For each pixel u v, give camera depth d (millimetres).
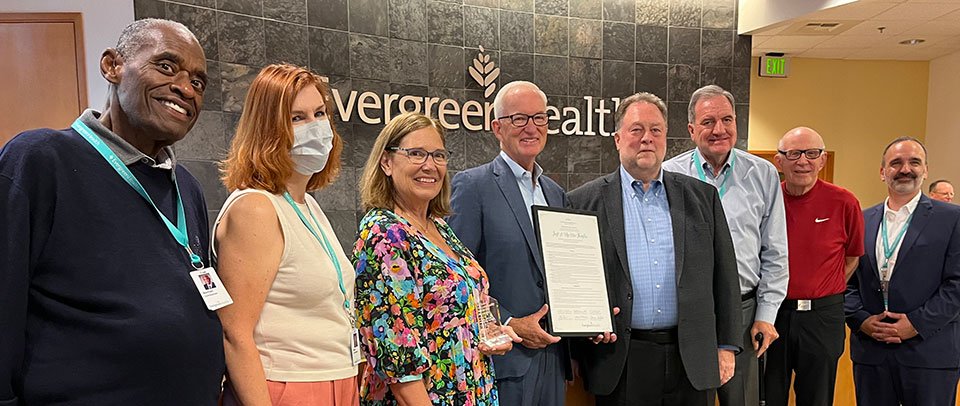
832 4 5258
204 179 4293
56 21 3824
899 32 6285
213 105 4312
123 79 1155
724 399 2502
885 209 3129
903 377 2957
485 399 1698
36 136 1085
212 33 4285
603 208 2238
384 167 1701
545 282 2004
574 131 5812
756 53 7504
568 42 5758
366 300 1548
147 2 3967
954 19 5727
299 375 1345
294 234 1373
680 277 2113
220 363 1251
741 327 2221
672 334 2125
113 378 1068
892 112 7922
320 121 1439
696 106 2682
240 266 1299
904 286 2951
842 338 2844
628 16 5887
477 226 2049
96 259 1082
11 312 986
